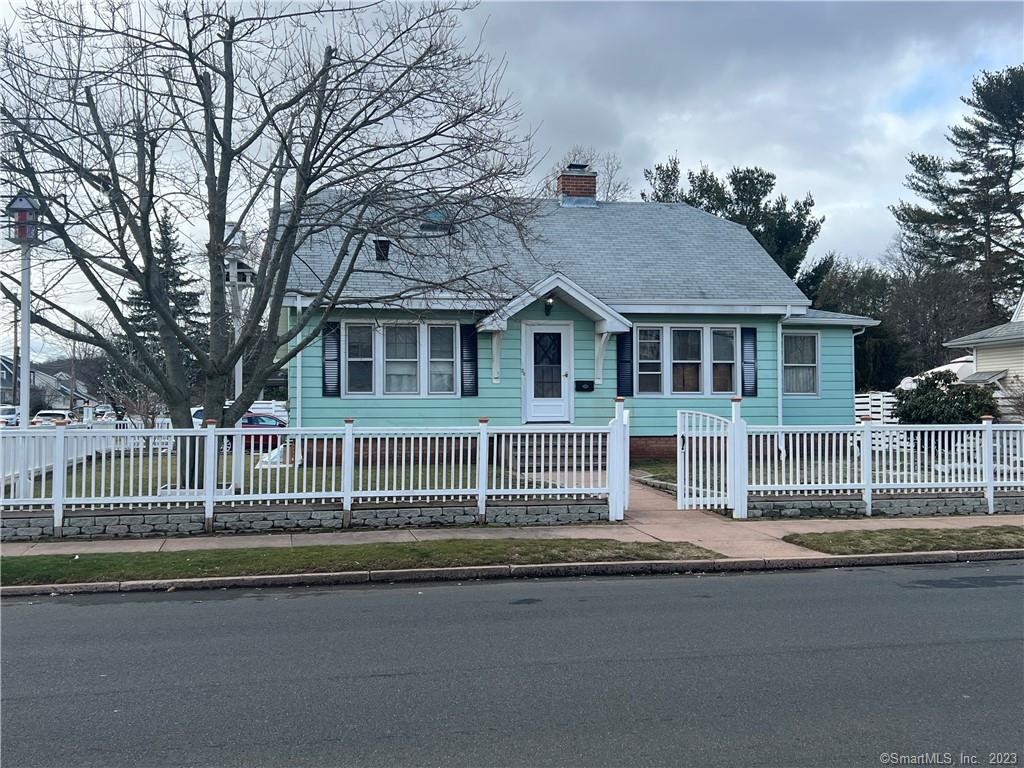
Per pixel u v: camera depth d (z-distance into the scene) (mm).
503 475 12500
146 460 14102
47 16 12148
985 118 45969
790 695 5535
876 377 35250
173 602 8539
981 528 12320
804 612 7984
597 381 19531
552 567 9914
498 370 18938
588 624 7520
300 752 4660
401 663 6312
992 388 23750
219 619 7785
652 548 10812
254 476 13531
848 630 7258
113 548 10633
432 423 18719
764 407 20344
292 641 6969
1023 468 14000
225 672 6113
